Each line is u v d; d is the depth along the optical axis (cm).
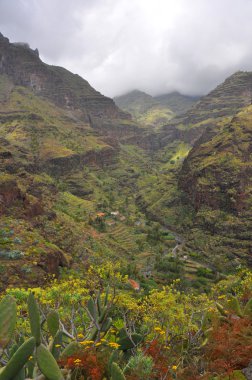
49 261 4612
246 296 1642
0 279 3506
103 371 597
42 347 520
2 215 6284
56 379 507
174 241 15388
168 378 709
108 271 1448
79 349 636
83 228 12300
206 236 15588
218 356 841
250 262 13262
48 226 7581
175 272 11356
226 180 17188
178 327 1168
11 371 454
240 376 754
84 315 1234
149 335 1089
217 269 12650
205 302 1426
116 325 1130
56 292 1365
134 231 15825
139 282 7512
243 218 15400
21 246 4628
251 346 809
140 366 681
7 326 486
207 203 17388
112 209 19300
